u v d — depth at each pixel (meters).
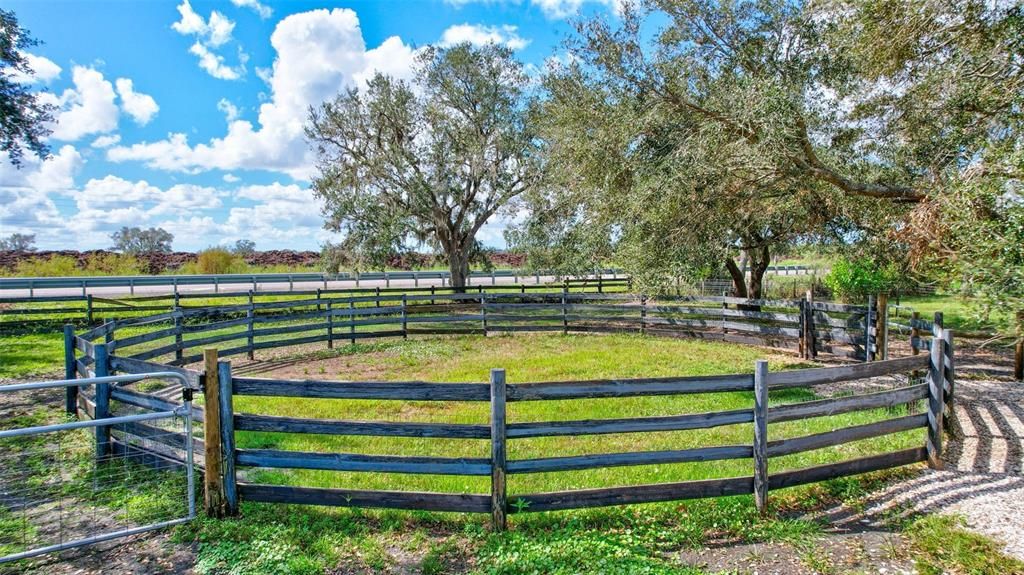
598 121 12.49
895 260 11.70
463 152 22.23
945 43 7.81
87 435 5.95
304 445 5.69
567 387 3.93
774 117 8.07
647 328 14.31
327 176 21.97
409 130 22.62
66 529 3.92
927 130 8.70
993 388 7.92
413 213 22.44
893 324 9.08
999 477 4.72
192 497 4.04
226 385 4.02
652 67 11.05
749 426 6.32
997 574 3.24
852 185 8.63
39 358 11.34
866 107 9.80
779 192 10.13
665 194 10.02
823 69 9.62
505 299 19.28
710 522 3.97
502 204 22.41
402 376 9.45
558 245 18.19
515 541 3.68
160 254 39.16
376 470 3.93
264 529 3.85
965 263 4.72
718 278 23.98
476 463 3.87
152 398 4.85
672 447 5.60
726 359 10.65
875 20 8.23
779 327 11.95
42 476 4.87
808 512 4.18
